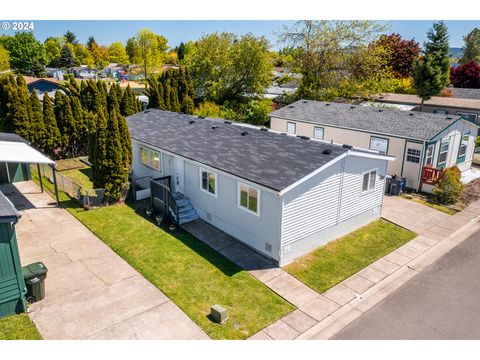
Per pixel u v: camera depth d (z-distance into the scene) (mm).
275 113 30938
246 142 17250
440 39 39438
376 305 11375
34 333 9656
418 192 21484
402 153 21891
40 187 20484
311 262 13734
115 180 18062
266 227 13531
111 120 17453
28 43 87375
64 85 29375
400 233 16328
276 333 10016
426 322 10664
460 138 24000
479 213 18750
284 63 43062
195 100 43156
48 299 11039
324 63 39281
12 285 10117
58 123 25500
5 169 20750
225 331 9992
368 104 39125
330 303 11383
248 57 40625
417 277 12953
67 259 13258
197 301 11195
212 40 42250
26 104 23297
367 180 16312
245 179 13547
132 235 15242
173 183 18734
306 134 28234
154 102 32031
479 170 26500
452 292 12133
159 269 12805
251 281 12352
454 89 45312
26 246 14078
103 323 10117
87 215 17094
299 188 13133
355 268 13406
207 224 16516
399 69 57281
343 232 15969
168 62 120875
